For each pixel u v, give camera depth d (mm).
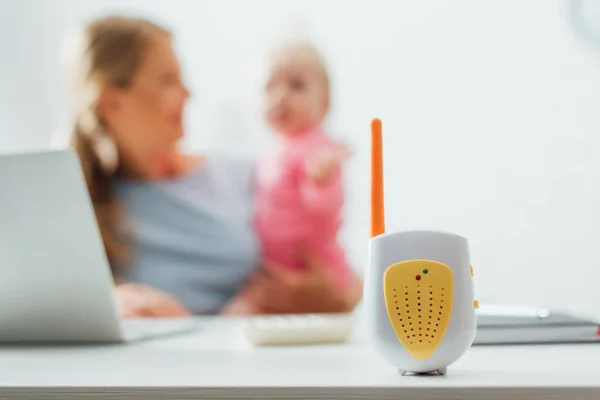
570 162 1821
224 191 1787
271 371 357
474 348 470
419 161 1877
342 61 1922
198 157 1837
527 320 518
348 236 1826
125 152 1741
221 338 618
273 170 1771
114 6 1997
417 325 330
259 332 536
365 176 1860
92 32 1725
